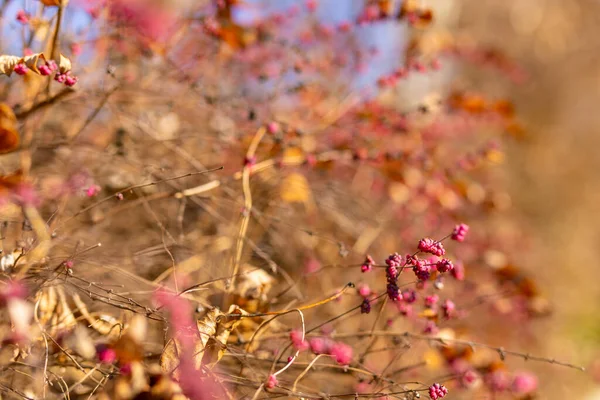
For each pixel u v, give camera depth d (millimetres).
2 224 977
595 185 2238
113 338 945
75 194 1063
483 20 2201
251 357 957
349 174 1276
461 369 1051
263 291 998
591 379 1472
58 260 980
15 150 1001
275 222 1127
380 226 1199
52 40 980
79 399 945
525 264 1584
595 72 2428
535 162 2121
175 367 888
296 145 1141
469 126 1392
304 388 991
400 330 1088
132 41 1122
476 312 1215
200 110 1189
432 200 1264
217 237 1108
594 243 2141
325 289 1118
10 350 917
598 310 1825
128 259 1042
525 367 1300
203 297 1008
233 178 1104
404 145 1266
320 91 1251
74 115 1151
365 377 1011
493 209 1406
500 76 1953
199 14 1147
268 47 1228
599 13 2453
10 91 1054
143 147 1146
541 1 2324
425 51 1313
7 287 888
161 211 1115
